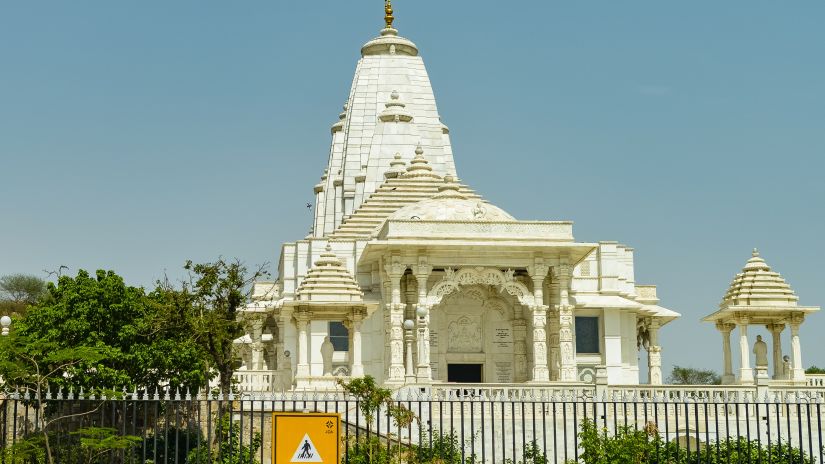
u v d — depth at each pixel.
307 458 34.78
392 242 74.94
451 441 38.72
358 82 116.19
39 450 38.72
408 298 78.56
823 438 50.44
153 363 53.09
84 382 50.16
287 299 81.81
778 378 74.38
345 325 71.75
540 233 76.75
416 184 94.88
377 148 107.75
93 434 38.62
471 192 90.56
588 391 55.00
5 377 44.69
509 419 50.38
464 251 75.94
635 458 39.62
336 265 73.56
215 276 56.00
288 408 52.16
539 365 75.50
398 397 45.41
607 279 83.06
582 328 82.19
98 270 55.53
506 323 80.12
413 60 118.19
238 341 84.94
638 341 91.50
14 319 56.69
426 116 115.56
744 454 43.91
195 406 53.38
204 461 44.06
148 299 55.66
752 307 72.94
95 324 53.94
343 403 53.66
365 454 39.12
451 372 79.56
